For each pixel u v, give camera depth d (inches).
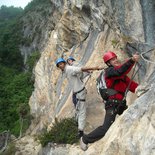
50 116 642.8
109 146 261.3
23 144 660.1
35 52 1601.9
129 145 244.2
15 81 1245.1
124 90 273.1
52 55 771.4
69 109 471.2
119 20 416.5
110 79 270.1
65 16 658.8
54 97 656.4
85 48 589.9
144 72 360.5
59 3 772.0
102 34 529.3
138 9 374.0
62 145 375.9
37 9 2031.3
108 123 278.8
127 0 388.5
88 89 443.2
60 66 325.7
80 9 578.6
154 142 223.9
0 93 1182.9
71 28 653.9
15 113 1016.9
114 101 270.2
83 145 297.4
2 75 1540.4
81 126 329.1
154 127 231.6
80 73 327.3
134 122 254.2
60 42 705.6
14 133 884.6
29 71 1359.5
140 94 271.9
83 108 328.8
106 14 482.9
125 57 435.2
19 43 1838.1
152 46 354.9
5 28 2231.8
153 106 242.4
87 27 594.9
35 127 779.4
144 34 370.6
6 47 1796.3
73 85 326.6
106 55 269.7
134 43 391.2
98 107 403.5
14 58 1745.8
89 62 520.1
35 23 1892.2
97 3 505.0
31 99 887.7
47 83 757.3
